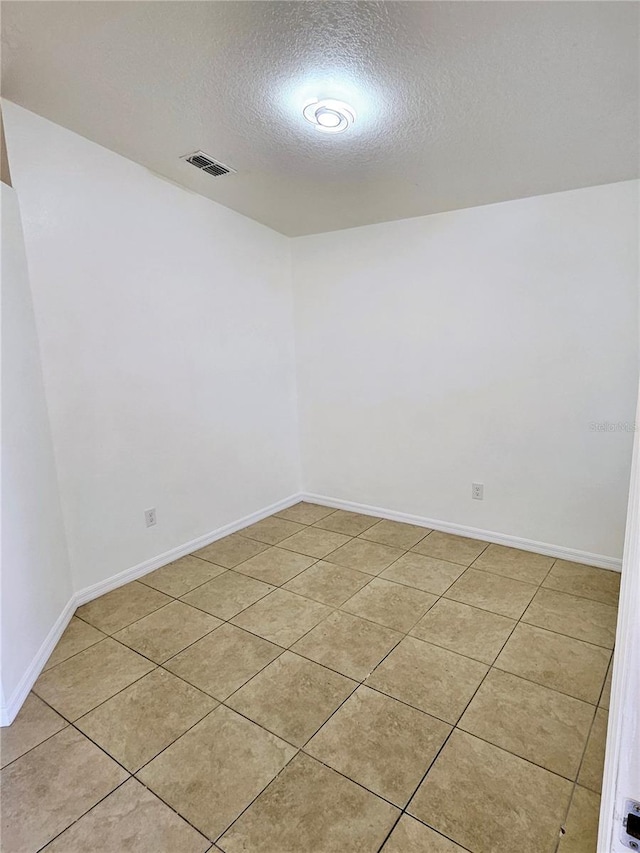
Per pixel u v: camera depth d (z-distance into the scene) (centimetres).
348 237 345
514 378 291
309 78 168
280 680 187
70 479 238
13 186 203
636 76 162
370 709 171
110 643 213
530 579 263
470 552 300
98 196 238
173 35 148
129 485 267
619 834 88
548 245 270
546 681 183
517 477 298
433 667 192
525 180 249
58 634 216
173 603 246
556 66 158
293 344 387
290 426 390
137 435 269
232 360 329
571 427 276
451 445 321
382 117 191
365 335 348
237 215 322
